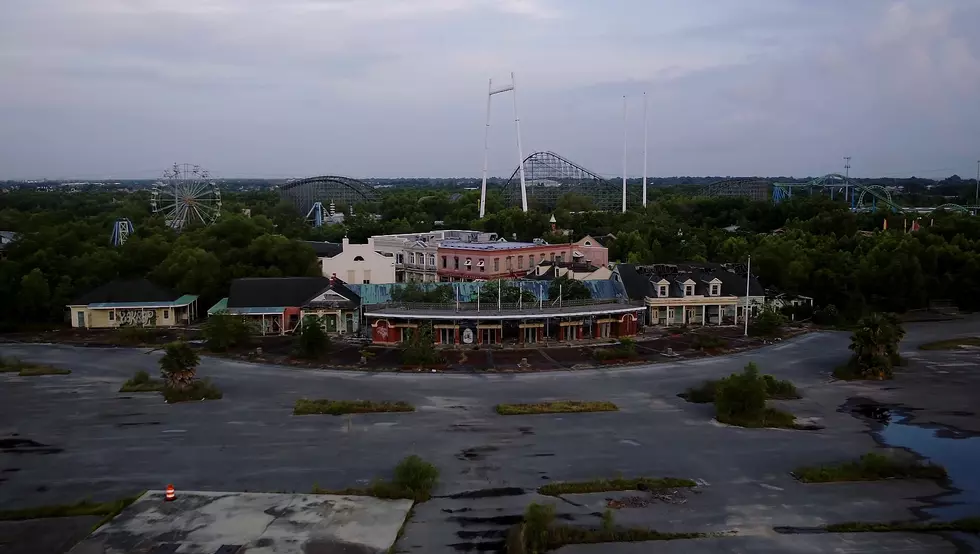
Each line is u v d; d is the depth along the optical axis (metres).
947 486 50.34
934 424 64.38
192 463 53.78
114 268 121.12
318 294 104.50
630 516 45.38
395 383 77.25
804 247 147.00
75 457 55.03
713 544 41.91
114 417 64.94
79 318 107.94
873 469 52.00
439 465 53.41
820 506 47.03
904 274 128.50
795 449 57.56
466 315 94.62
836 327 112.94
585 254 139.50
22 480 50.69
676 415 66.38
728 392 64.75
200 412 66.50
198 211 173.25
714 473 52.47
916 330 112.31
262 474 51.66
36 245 123.12
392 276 123.12
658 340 99.69
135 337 98.88
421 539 42.00
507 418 64.94
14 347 96.56
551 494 48.50
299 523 43.44
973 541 42.50
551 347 94.25
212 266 115.81
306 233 184.38
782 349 97.00
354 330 104.62
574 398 71.44
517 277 127.62
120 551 39.88
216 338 92.12
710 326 110.38
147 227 155.38
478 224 189.50
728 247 158.25
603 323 100.75
